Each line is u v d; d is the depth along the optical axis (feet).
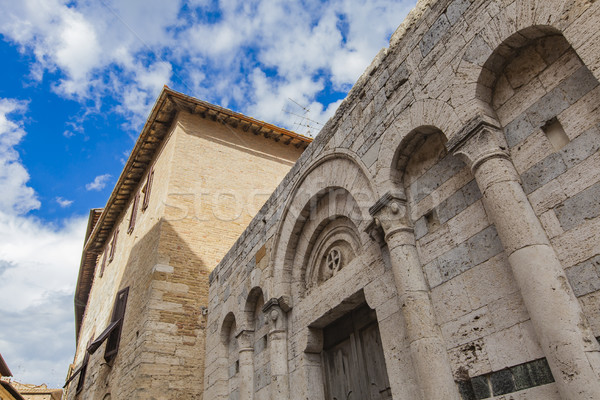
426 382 14.99
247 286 31.68
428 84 18.25
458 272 15.72
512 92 15.23
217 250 46.52
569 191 12.69
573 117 13.15
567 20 12.92
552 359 11.37
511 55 15.38
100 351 51.49
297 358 24.85
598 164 12.20
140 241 50.60
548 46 14.37
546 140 13.74
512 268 12.96
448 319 15.60
